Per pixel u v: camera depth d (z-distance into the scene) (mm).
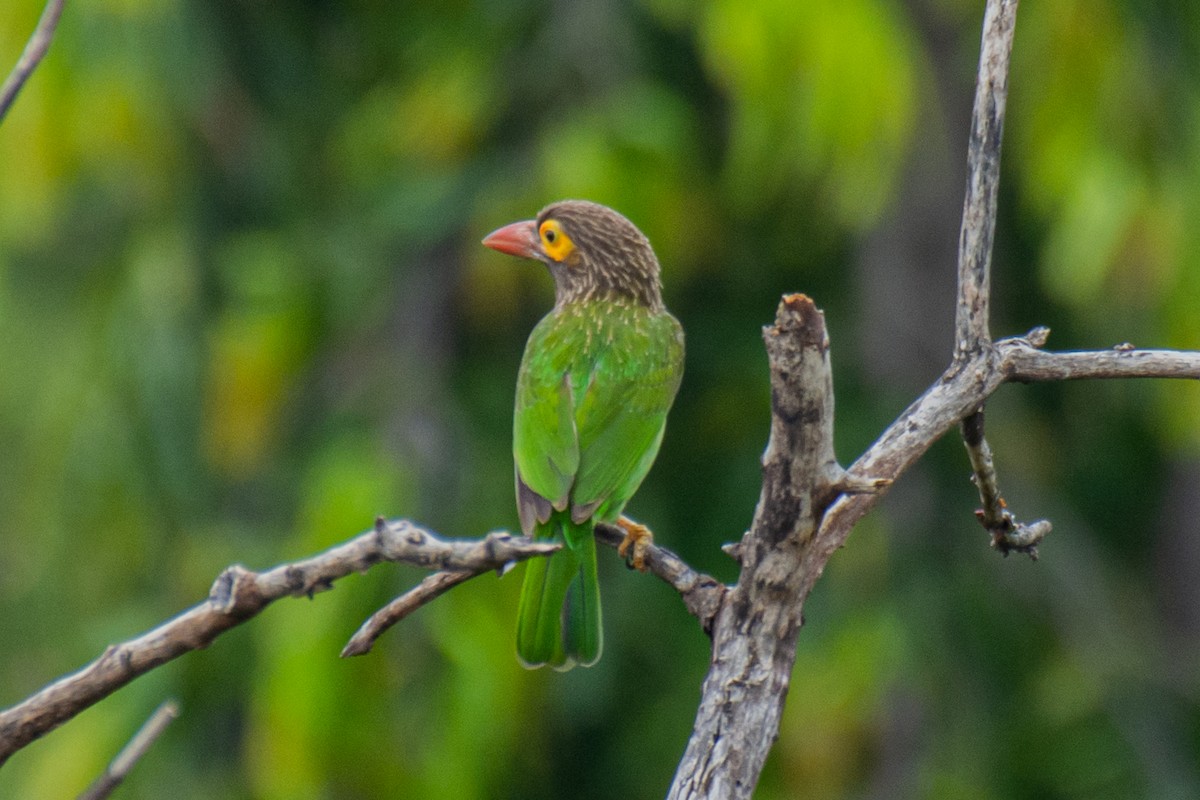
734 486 14289
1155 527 15117
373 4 14188
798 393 4297
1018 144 13047
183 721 13445
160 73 12164
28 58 4465
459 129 12797
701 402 14586
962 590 13039
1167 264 11391
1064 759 13273
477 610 12633
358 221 13383
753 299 14547
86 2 11961
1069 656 13227
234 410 13203
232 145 13336
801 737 12750
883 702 12797
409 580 12461
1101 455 14781
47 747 13375
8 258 13805
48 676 14516
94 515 13953
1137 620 14117
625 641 14367
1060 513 13586
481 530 13086
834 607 12953
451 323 13625
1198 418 12250
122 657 4289
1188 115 11492
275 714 12203
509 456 13852
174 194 13172
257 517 13711
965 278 4852
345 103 14000
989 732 12906
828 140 11383
